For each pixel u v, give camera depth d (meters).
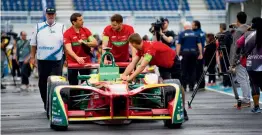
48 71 22.67
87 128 18.19
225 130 17.92
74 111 17.64
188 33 33.81
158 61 19.14
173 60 19.38
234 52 23.72
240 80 24.53
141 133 17.05
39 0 76.75
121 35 21.84
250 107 24.70
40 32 22.44
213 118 21.03
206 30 70.75
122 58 22.16
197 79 35.12
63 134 17.02
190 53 33.84
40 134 17.19
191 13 70.94
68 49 21.92
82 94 19.14
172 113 17.55
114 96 16.75
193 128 18.27
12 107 26.00
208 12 71.12
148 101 19.42
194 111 23.44
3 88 38.62
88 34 22.80
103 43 21.73
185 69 34.34
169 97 17.89
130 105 18.66
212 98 29.64
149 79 18.83
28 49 41.97
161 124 19.05
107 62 20.89
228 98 29.62
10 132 17.83
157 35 26.69
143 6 78.00
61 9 75.56
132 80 19.34
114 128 18.16
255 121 20.20
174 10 77.75
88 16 69.25
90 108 18.53
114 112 17.34
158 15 69.69
